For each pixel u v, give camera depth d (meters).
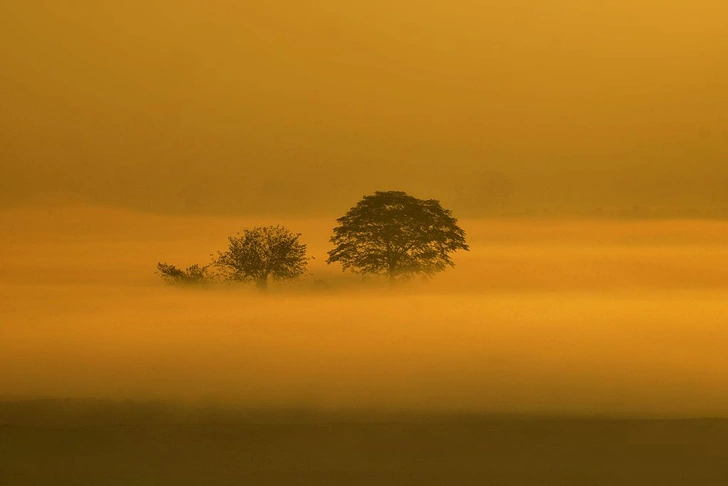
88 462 71.88
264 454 74.56
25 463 71.50
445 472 69.06
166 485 65.94
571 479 67.62
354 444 78.50
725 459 72.75
